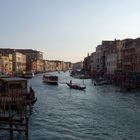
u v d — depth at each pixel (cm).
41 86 9612
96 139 2994
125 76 9881
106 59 13875
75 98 6266
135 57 10125
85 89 8419
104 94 6956
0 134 3134
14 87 4688
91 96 6619
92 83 10806
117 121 3775
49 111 4541
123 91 7500
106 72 13662
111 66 12912
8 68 15150
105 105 5141
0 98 3738
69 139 2994
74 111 4559
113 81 10281
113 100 5809
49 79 10494
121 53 11569
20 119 3216
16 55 16888
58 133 3222
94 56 17250
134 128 3409
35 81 12294
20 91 4509
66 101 5759
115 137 3056
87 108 4834
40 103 5422
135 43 10531
